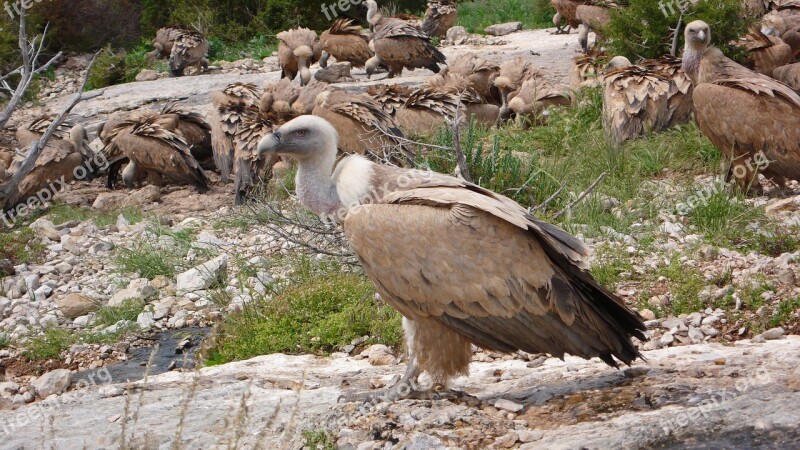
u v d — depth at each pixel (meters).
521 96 16.81
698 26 12.16
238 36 29.72
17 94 16.45
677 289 8.81
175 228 14.05
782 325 8.06
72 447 6.50
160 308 11.15
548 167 12.71
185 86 23.73
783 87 11.39
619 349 6.11
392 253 6.12
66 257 13.49
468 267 5.97
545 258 5.98
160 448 6.20
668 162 13.24
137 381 8.41
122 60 27.72
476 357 8.27
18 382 9.98
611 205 11.78
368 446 5.76
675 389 6.01
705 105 11.53
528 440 5.55
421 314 6.17
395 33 21.53
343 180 6.62
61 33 29.58
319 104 14.77
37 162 16.69
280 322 9.56
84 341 10.64
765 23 18.09
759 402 5.53
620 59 16.23
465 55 18.75
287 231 12.35
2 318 11.73
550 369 7.32
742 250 9.80
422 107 15.95
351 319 9.34
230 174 16.48
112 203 16.11
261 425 6.42
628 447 5.20
